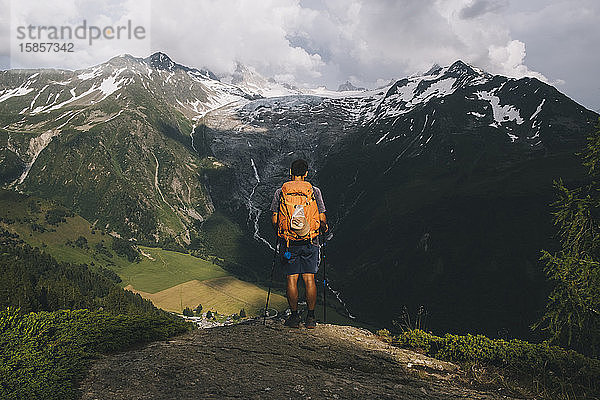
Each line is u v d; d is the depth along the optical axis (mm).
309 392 4855
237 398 4578
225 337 7504
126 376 5246
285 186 7750
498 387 5973
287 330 8164
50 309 96500
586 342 6508
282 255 7832
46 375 4617
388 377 5859
